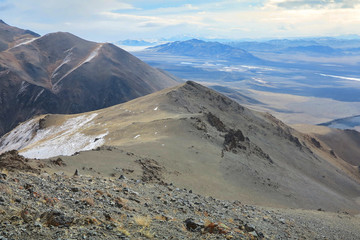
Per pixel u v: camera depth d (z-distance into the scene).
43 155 101.31
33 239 8.97
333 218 41.72
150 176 40.19
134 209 15.17
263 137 140.50
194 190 46.03
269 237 17.58
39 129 162.88
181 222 14.58
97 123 127.88
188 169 55.59
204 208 21.42
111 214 13.09
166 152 59.38
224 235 12.73
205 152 69.50
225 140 87.69
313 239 23.31
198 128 85.50
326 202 81.50
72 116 165.12
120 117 127.31
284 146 141.25
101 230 10.66
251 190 60.97
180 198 22.77
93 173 31.47
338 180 131.62
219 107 151.12
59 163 30.00
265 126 157.00
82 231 10.13
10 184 13.41
